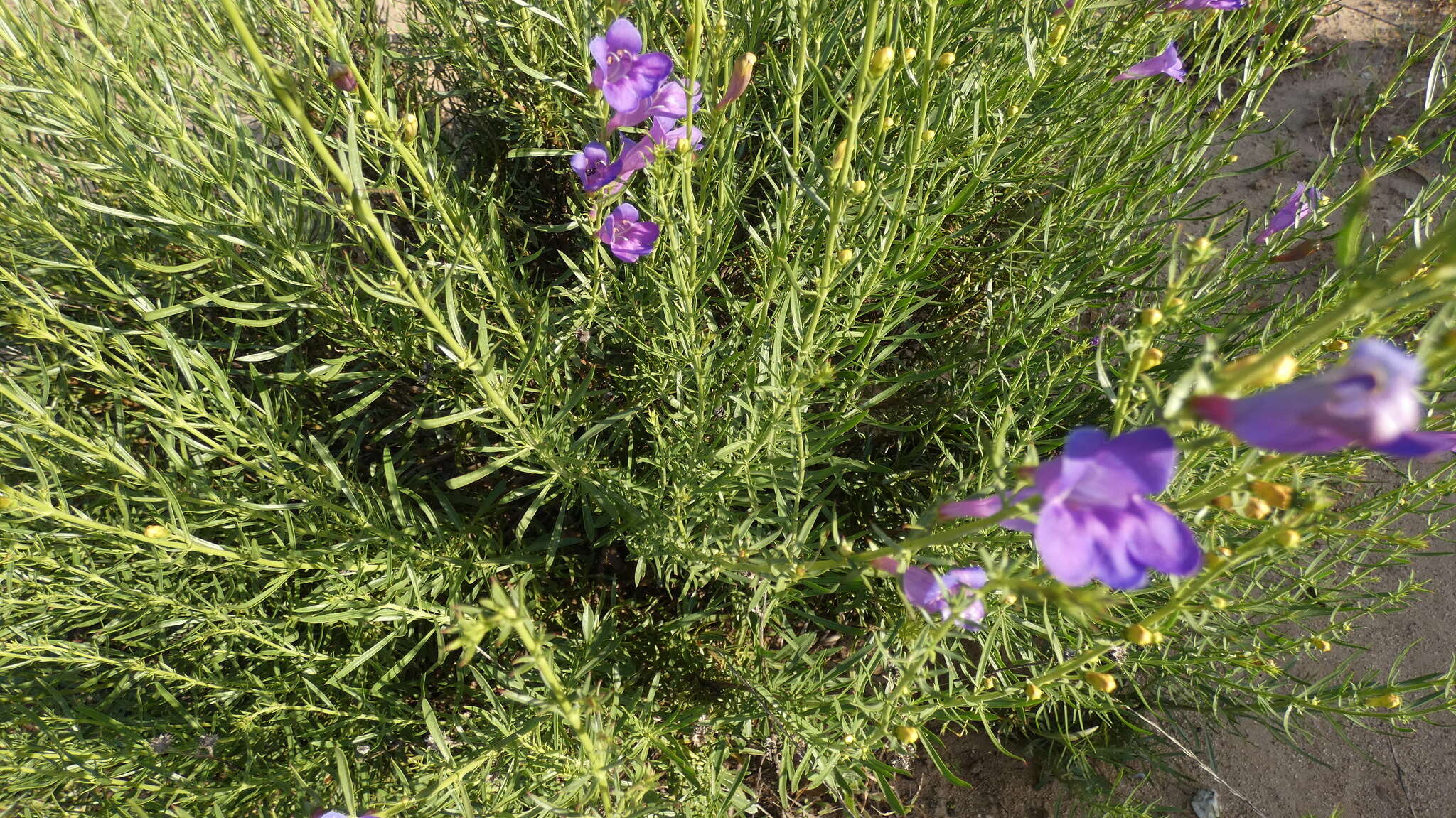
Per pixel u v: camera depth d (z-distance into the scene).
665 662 0.37
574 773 0.26
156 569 0.28
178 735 0.30
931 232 0.28
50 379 0.31
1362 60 0.64
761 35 0.38
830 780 0.29
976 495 0.29
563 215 0.49
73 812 0.28
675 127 0.27
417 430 0.40
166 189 0.29
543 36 0.38
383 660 0.35
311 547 0.31
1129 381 0.17
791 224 0.31
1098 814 0.39
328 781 0.30
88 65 0.28
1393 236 0.27
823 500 0.34
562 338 0.34
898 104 0.32
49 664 0.33
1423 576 0.45
